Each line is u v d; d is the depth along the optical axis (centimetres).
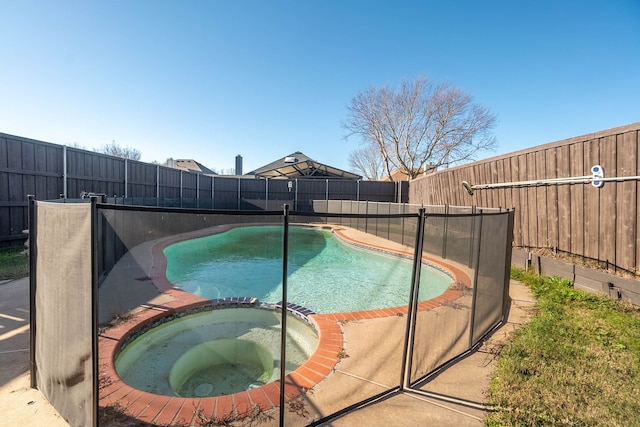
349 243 1145
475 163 927
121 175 1148
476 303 344
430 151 2608
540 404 229
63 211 198
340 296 602
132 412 212
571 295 481
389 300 579
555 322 382
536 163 662
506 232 440
